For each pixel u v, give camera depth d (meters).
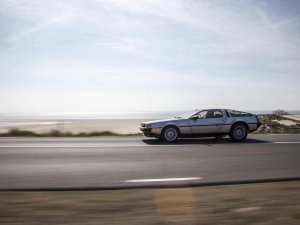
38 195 4.87
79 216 3.81
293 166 7.77
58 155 9.54
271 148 11.20
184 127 13.23
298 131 25.56
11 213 3.93
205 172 7.00
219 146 11.78
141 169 7.36
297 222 3.54
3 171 7.06
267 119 39.88
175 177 6.46
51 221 3.64
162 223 3.56
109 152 10.20
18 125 39.25
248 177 6.43
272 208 4.07
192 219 3.69
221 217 3.74
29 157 9.14
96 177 6.45
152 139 14.78
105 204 4.33
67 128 31.34
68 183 5.88
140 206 4.24
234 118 13.60
